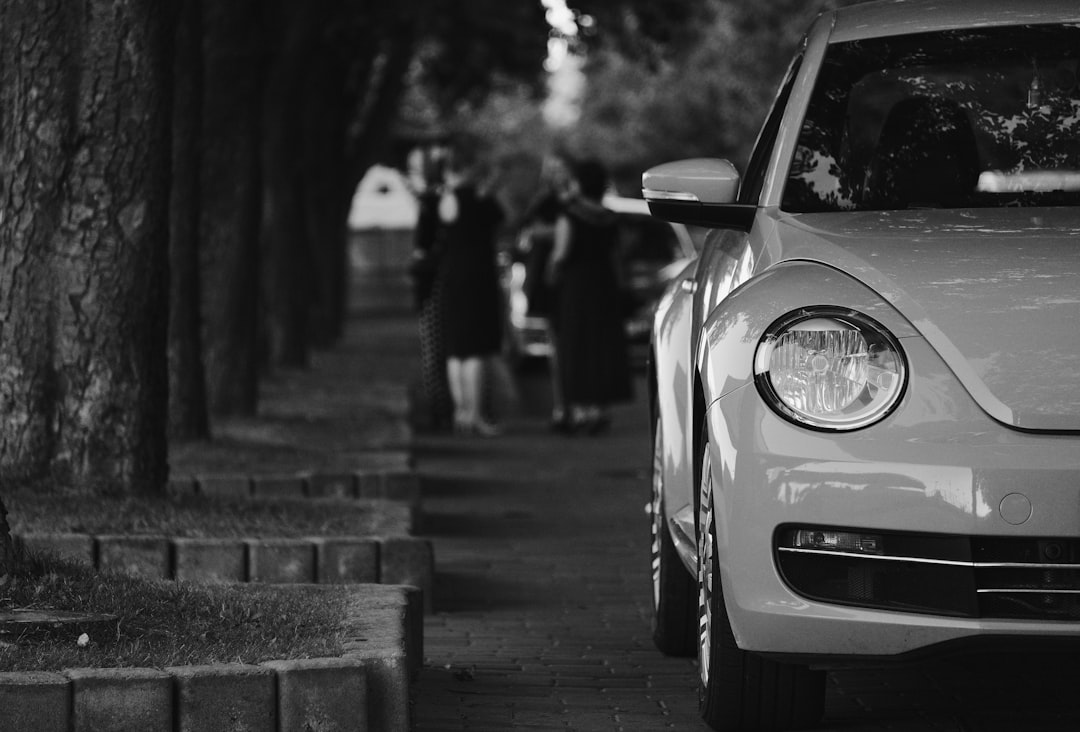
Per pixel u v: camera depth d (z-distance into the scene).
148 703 5.31
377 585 7.13
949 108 6.59
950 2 7.07
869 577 5.26
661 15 28.08
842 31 6.97
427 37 32.22
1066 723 6.16
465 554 10.70
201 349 13.59
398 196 71.94
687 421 6.62
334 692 5.48
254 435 14.40
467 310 19.00
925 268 5.47
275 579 8.38
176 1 9.59
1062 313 5.27
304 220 24.86
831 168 6.46
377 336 37.12
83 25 9.40
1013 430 5.14
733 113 49.97
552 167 19.33
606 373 19.09
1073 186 6.38
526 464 16.23
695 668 7.23
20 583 6.30
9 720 5.21
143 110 9.45
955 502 5.11
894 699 6.55
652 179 6.36
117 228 9.46
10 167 9.45
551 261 19.33
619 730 6.13
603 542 11.25
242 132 16.25
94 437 9.46
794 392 5.30
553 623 8.37
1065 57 6.71
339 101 32.88
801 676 5.77
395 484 11.45
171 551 8.27
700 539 6.07
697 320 6.60
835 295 5.41
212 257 16.14
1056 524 5.07
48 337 9.48
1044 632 5.12
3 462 9.47
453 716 6.32
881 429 5.21
